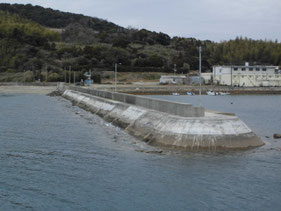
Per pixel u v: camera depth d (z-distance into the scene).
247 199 19.31
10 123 46.16
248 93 123.25
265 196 19.72
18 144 32.66
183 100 95.19
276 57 177.75
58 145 32.16
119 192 20.28
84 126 44.06
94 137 36.09
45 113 59.38
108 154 28.39
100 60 176.12
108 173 23.48
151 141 31.78
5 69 158.00
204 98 104.88
